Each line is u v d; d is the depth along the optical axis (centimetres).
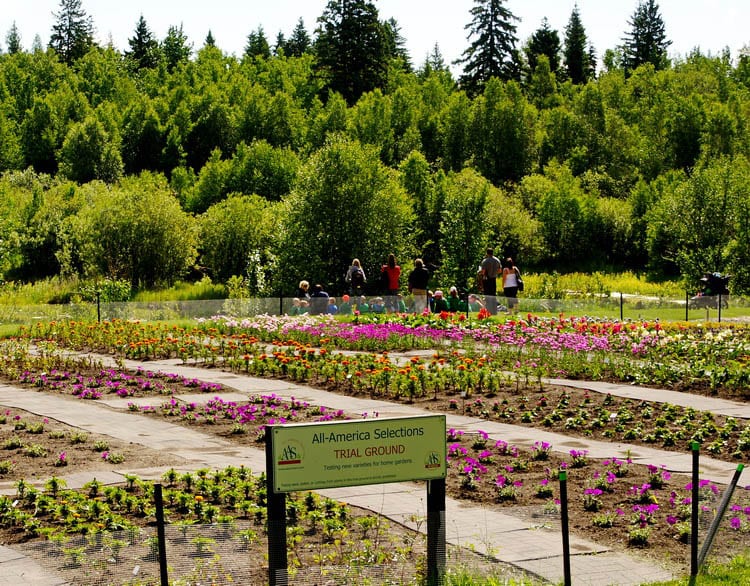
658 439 1149
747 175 4947
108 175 8012
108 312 2486
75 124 8544
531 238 6291
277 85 11175
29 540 714
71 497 811
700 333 2219
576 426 1220
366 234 3900
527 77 11812
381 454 610
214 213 4981
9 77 11356
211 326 2327
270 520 587
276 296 3825
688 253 4684
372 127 8612
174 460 1002
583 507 850
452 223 4012
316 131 8875
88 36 14000
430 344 2042
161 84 11738
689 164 8556
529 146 8888
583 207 6475
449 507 847
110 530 734
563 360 1725
